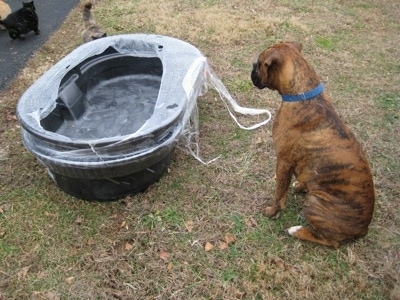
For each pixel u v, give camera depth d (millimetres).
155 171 1711
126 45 2146
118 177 1595
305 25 3150
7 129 2137
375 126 2143
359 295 1379
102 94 2148
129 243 1561
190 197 1735
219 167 1878
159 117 1577
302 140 1396
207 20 3170
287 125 1421
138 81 2221
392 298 1350
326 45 2904
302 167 1439
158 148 1553
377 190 1760
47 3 3576
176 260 1497
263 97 2355
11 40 3018
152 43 2102
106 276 1443
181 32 3016
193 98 1797
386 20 3312
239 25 3084
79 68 2035
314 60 2715
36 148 1548
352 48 2879
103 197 1683
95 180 1591
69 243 1562
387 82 2508
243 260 1495
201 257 1506
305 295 1372
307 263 1468
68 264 1491
